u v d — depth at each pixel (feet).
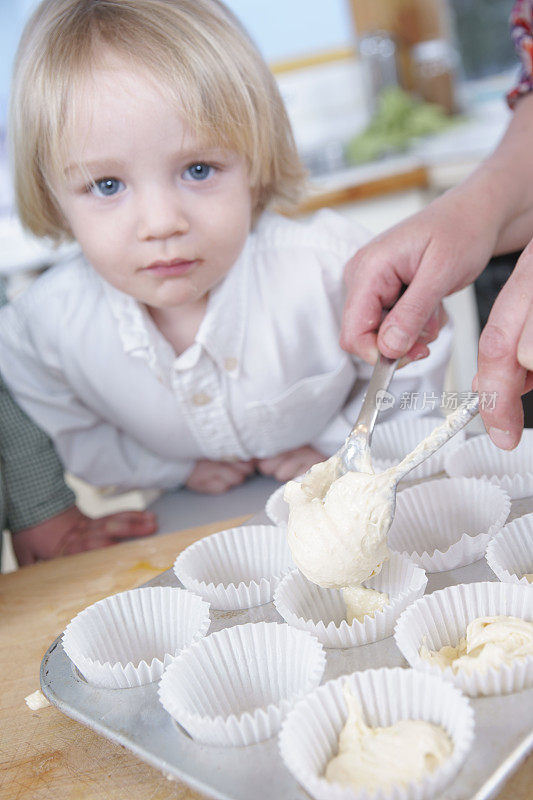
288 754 1.73
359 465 2.44
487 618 2.13
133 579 2.95
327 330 3.79
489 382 2.30
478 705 1.91
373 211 6.69
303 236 3.80
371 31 8.67
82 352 3.84
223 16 3.29
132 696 2.19
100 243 3.14
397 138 7.79
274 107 3.54
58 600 2.92
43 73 3.00
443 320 3.28
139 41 2.95
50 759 2.13
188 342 3.76
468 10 8.76
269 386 3.83
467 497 2.85
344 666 2.18
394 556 2.51
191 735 1.98
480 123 8.01
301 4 8.59
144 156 2.93
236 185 3.17
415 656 2.02
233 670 2.21
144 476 4.18
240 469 4.12
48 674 2.33
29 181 3.45
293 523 2.32
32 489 3.88
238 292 3.67
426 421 3.37
